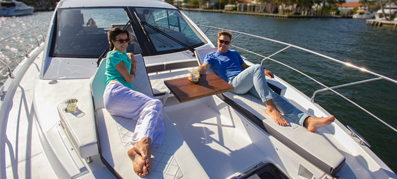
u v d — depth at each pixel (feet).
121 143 4.76
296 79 23.81
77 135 4.34
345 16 215.31
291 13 204.44
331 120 5.14
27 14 124.26
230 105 7.12
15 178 4.61
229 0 248.52
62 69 7.87
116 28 5.80
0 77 18.75
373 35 69.82
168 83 6.62
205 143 6.55
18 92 7.57
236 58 8.33
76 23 9.49
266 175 5.38
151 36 10.19
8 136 5.57
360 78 25.45
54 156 4.84
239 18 134.10
